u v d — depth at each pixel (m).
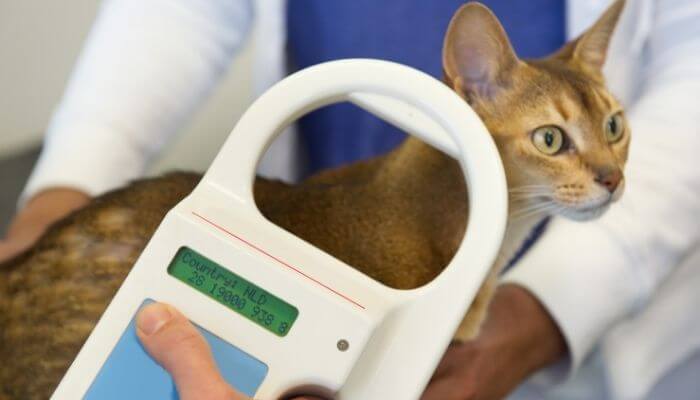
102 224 0.63
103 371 0.44
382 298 0.45
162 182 0.66
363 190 0.61
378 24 0.76
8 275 0.65
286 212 0.60
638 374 0.78
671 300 0.79
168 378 0.44
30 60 1.50
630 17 0.69
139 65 0.87
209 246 0.45
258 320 0.44
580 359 0.69
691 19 0.72
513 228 0.61
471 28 0.55
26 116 1.52
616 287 0.68
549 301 0.67
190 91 0.92
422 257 0.59
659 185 0.69
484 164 0.45
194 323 0.44
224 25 0.94
